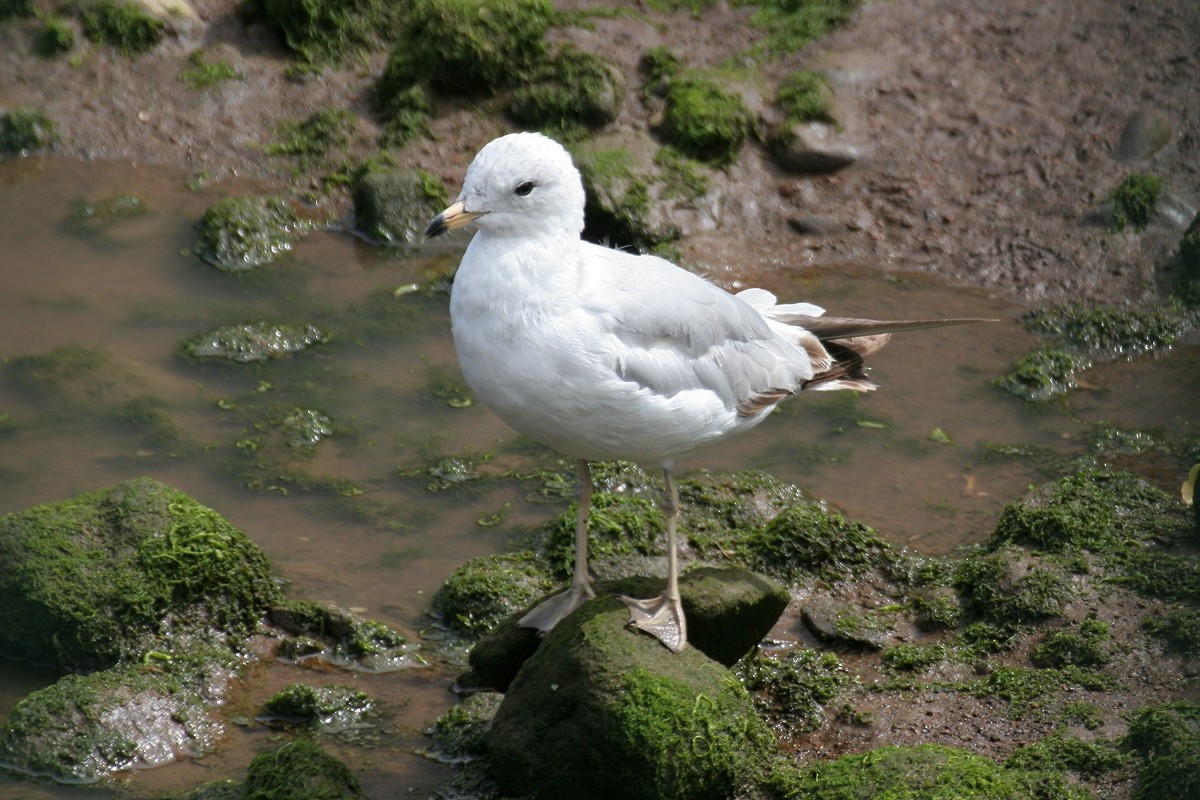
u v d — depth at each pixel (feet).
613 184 52.01
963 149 55.31
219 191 53.93
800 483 41.22
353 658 34.35
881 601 36.63
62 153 55.16
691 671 29.35
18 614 33.81
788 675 33.37
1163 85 56.49
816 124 55.11
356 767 30.76
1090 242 51.62
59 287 48.26
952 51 58.29
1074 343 47.80
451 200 53.01
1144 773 28.35
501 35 56.18
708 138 54.24
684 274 31.58
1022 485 41.06
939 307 49.32
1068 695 32.32
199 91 57.26
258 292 49.16
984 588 35.68
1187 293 49.47
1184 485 37.78
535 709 29.30
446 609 35.70
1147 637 33.83
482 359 29.30
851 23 59.31
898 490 40.93
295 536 38.37
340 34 58.90
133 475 40.09
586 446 30.45
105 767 30.45
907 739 31.48
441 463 41.55
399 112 55.88
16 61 57.41
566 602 32.50
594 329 28.84
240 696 33.09
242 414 43.14
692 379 30.58
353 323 47.93
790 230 52.95
